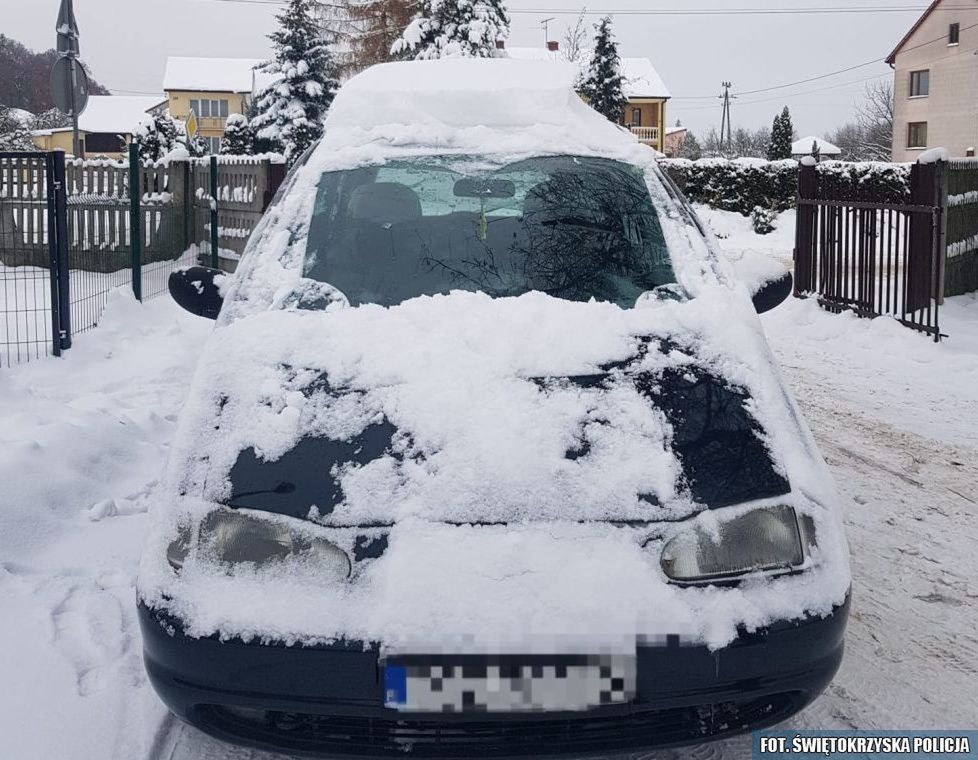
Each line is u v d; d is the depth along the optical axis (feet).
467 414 9.01
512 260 11.98
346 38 133.90
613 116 159.63
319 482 8.50
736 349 10.19
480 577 7.88
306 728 8.12
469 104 14.10
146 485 16.58
